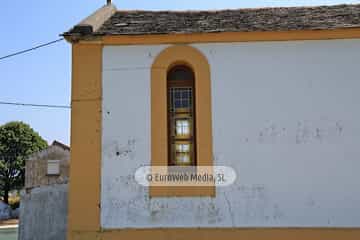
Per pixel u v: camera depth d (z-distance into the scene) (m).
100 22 8.40
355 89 7.84
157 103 7.83
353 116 7.77
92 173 7.65
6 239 23.48
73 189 7.61
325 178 7.61
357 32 7.89
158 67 7.92
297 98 7.83
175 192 7.58
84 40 7.94
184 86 8.14
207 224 7.49
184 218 7.52
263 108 7.80
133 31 7.97
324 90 7.85
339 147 7.69
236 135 7.73
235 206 7.54
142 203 7.57
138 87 7.88
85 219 7.54
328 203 7.54
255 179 7.61
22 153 45.22
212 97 7.83
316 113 7.79
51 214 12.98
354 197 7.55
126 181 7.63
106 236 7.49
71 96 7.88
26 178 21.95
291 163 7.65
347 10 9.07
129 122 7.79
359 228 7.46
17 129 45.59
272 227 7.48
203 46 7.97
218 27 8.09
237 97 7.83
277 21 8.40
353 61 7.91
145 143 7.73
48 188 13.26
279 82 7.87
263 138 7.72
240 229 7.47
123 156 7.70
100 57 7.97
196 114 7.80
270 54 7.94
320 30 7.84
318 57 7.93
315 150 7.68
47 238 12.98
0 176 44.09
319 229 7.46
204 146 7.70
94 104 7.83
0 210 41.16
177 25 8.32
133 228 7.50
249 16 8.88
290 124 7.76
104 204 7.57
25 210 14.34
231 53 7.94
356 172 7.62
